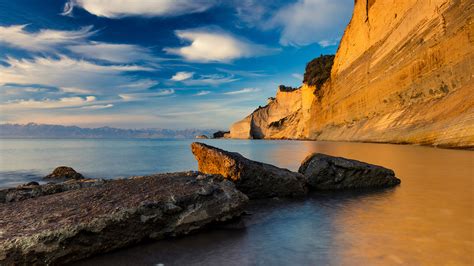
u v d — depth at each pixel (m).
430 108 29.19
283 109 128.12
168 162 25.67
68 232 4.48
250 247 4.84
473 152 18.86
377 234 5.12
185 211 5.58
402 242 4.70
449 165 13.77
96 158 30.53
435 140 25.41
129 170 20.78
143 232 5.12
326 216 6.53
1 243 4.10
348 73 57.53
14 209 5.35
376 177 9.95
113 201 5.49
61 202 5.61
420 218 5.93
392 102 39.16
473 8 24.91
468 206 6.75
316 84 80.06
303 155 27.05
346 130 54.31
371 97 45.81
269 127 127.50
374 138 40.62
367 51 50.12
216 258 4.45
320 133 70.94
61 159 29.89
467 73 24.56
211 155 9.34
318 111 75.38
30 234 4.31
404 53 36.94
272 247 4.80
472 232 5.04
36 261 4.24
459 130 21.98
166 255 4.62
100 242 4.71
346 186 9.84
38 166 24.39
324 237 5.14
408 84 35.22
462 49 25.69
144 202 5.35
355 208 7.10
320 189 9.87
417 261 4.01
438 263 3.94
